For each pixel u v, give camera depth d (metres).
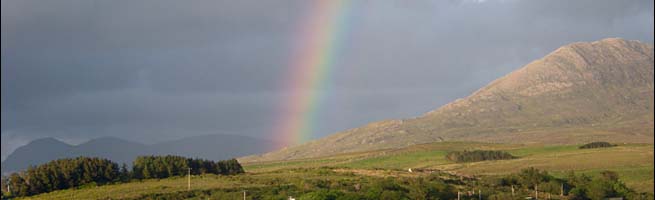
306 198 119.75
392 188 134.25
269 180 153.25
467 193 139.75
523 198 139.38
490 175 174.25
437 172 186.38
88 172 157.00
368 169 196.25
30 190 149.75
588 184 151.38
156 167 166.38
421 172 184.88
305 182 146.75
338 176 165.75
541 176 157.62
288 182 149.38
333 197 120.50
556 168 190.88
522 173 161.25
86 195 133.88
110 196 129.12
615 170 178.38
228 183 147.38
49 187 151.38
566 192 151.00
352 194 124.06
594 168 184.88
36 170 152.62
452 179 159.50
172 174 166.88
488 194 140.50
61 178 153.38
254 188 137.25
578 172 177.75
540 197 143.50
